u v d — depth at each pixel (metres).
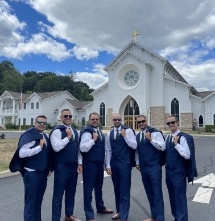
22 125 57.03
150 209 6.18
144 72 43.22
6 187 8.45
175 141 5.24
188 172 5.25
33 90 101.81
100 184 6.18
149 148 5.68
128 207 5.70
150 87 44.09
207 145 21.95
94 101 48.25
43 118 5.30
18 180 9.44
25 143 5.03
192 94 44.31
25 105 59.91
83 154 5.87
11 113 61.47
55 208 5.42
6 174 10.01
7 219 5.69
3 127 59.38
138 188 8.48
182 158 5.28
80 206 6.66
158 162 5.68
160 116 42.94
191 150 5.21
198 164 12.84
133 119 44.53
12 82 102.62
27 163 5.13
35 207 5.18
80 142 5.79
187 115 41.78
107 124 45.88
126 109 45.41
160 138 5.63
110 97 45.81
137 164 5.95
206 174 10.41
